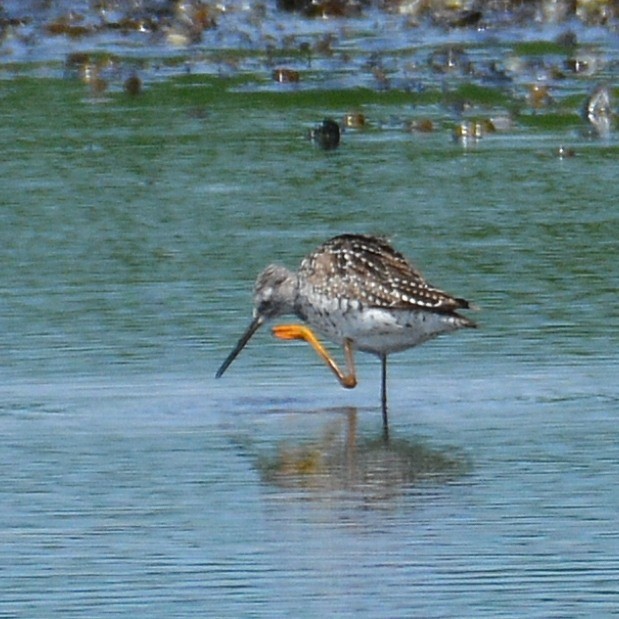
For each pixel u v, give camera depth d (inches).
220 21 1249.4
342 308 561.3
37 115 989.2
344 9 1278.3
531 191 833.5
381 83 1059.3
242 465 502.0
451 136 940.6
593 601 404.5
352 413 550.0
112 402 559.8
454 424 535.8
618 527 448.8
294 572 422.9
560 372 584.1
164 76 1087.0
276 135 944.3
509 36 1197.1
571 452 507.5
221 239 759.1
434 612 398.9
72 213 804.6
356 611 400.2
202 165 886.4
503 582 415.2
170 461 505.4
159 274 708.7
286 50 1162.0
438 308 546.0
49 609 403.5
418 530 449.1
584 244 744.3
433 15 1254.9
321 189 840.9
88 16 1253.7
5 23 1236.5
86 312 655.8
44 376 584.1
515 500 468.8
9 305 665.6
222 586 415.5
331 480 488.1
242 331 633.6
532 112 989.8
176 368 593.9
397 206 809.5
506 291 679.7
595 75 1074.1
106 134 946.1
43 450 514.6
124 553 436.5
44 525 456.1
